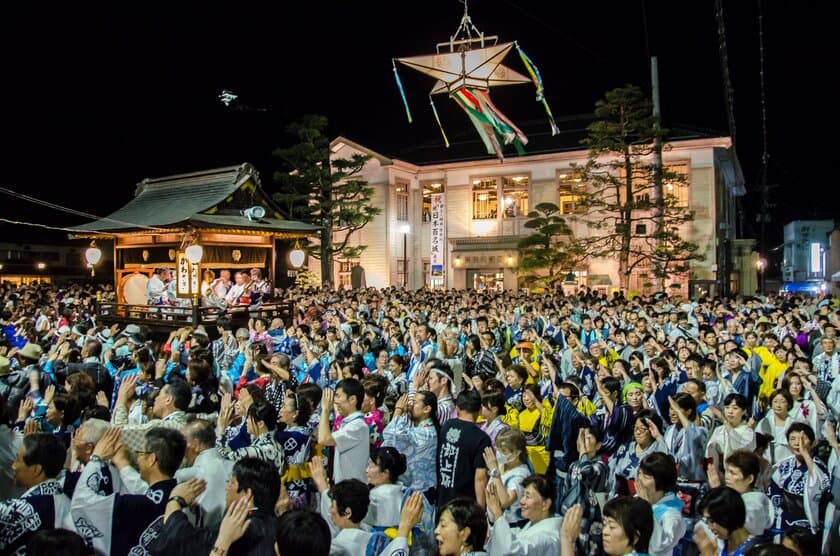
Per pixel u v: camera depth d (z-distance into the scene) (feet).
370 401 23.17
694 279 100.42
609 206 93.30
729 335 40.57
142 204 72.90
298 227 70.38
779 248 194.59
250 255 69.77
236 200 68.64
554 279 96.94
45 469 13.17
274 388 25.82
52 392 21.93
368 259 119.24
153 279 64.75
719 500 13.26
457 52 48.93
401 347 37.81
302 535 10.61
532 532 13.91
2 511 12.28
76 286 84.69
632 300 72.38
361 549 13.28
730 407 20.44
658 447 19.81
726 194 123.24
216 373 33.99
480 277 117.39
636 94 89.97
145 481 13.83
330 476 20.99
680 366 30.45
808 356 39.86
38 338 40.29
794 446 18.38
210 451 15.57
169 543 11.61
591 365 32.35
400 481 18.93
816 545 12.97
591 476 18.84
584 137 118.52
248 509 11.80
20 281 125.39
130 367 29.84
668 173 89.20
